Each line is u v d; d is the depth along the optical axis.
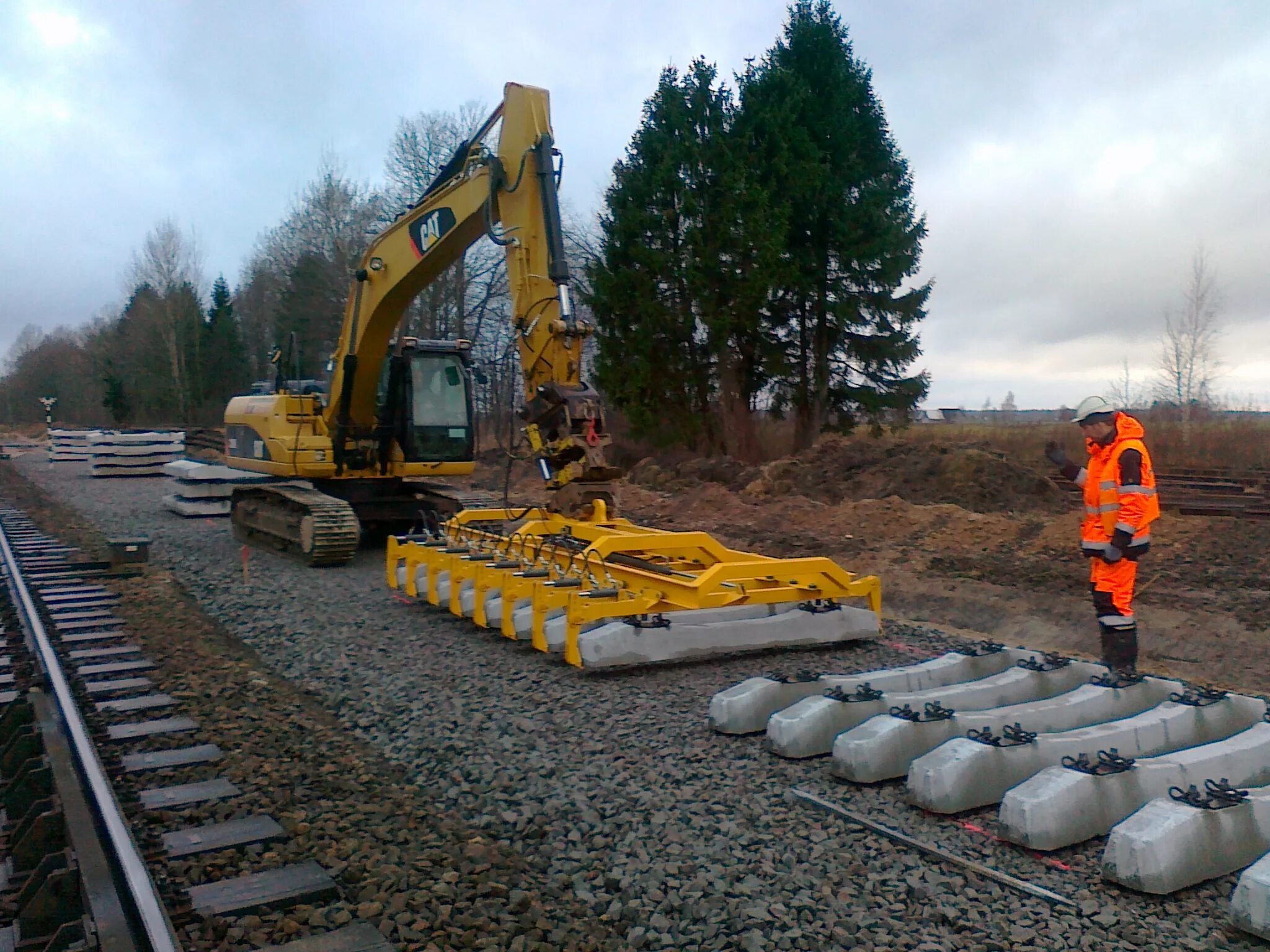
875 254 23.78
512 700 6.42
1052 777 4.24
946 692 5.50
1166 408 24.31
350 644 8.11
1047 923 3.54
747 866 4.03
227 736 5.57
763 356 23.98
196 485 18.92
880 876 3.93
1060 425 23.33
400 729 5.97
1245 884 3.44
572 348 8.80
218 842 4.06
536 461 9.02
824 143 24.62
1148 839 3.70
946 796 4.43
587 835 4.39
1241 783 4.57
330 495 13.59
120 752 5.26
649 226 23.89
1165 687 5.62
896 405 25.05
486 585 8.29
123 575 11.20
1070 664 5.87
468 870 3.91
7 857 4.35
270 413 13.73
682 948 3.43
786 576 7.62
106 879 3.68
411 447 13.00
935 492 16.72
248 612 9.54
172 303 55.41
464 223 9.91
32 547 13.28
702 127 24.44
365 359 12.33
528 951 3.29
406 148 35.06
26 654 7.47
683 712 6.09
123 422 58.59
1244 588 9.70
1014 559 11.75
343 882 3.78
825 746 5.25
